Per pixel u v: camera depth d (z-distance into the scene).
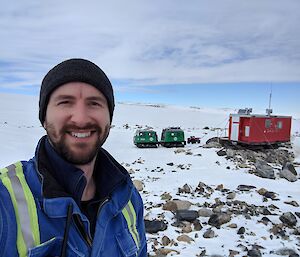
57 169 1.57
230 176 13.50
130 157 18.17
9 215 1.34
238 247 6.70
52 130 1.55
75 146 1.54
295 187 12.16
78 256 1.45
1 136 23.05
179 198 10.02
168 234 7.27
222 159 17.23
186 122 61.28
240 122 20.36
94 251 1.55
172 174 13.76
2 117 46.31
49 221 1.41
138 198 2.07
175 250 6.42
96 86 1.59
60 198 1.42
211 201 9.82
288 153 21.00
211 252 6.44
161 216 8.25
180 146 22.67
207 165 15.90
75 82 1.55
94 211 1.71
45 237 1.38
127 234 1.78
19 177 1.46
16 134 25.45
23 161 1.61
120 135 29.73
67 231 1.42
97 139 1.61
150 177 13.09
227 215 8.14
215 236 7.24
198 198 10.11
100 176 1.79
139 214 2.06
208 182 12.33
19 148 18.28
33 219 1.38
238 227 7.79
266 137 20.72
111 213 1.72
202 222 8.07
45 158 1.57
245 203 9.59
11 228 1.33
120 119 56.09
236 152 18.69
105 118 1.64
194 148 21.36
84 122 1.53
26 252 1.33
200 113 89.00
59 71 1.55
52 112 1.55
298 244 6.93
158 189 11.12
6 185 1.40
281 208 9.45
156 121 58.72
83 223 1.52
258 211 8.99
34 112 59.81
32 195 1.42
